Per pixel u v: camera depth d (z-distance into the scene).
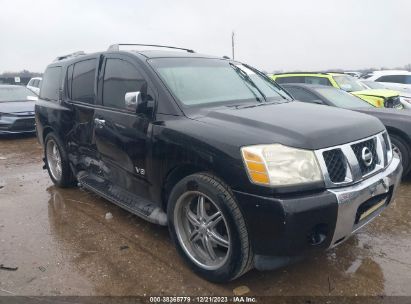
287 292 2.95
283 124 2.93
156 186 3.47
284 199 2.57
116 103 4.02
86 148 4.57
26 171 6.66
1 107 9.90
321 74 10.20
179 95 3.50
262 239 2.66
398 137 5.47
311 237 2.66
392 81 15.73
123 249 3.64
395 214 4.40
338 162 2.82
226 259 2.88
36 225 4.23
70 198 5.10
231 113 3.23
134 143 3.62
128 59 3.96
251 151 2.67
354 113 3.54
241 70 4.48
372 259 3.40
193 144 2.99
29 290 3.01
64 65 5.30
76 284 3.09
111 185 4.29
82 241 3.82
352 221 2.79
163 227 4.11
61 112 5.01
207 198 2.97
